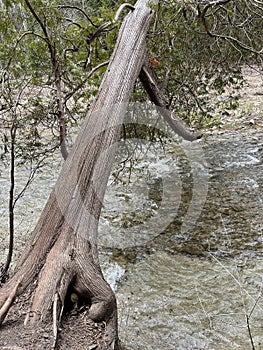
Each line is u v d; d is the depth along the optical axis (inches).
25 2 104.7
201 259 123.3
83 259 73.3
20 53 114.6
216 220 145.2
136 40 107.2
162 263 122.5
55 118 125.1
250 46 153.3
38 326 64.5
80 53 129.0
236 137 227.5
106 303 70.2
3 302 67.0
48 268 71.6
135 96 135.4
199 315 100.4
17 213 152.4
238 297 106.0
